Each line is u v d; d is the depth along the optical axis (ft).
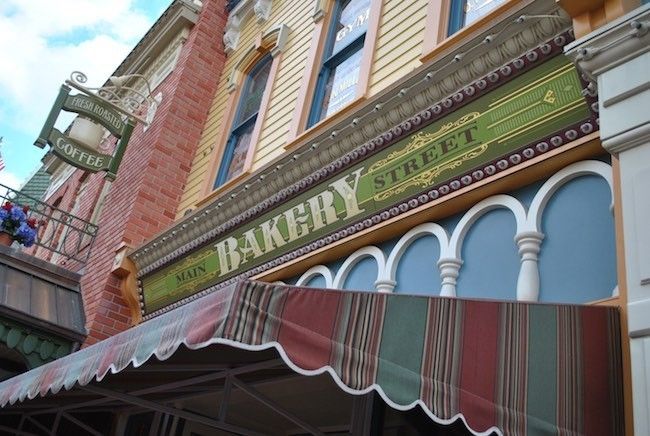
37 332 24.32
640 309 8.86
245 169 25.13
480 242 13.98
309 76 24.09
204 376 14.16
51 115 28.96
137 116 31.68
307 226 18.84
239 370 13.23
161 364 14.08
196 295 24.14
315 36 25.31
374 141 16.31
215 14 34.94
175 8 35.68
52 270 28.17
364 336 8.59
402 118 15.53
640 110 9.78
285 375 15.87
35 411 22.85
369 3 23.68
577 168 12.32
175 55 35.37
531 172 13.06
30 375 15.42
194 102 32.30
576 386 8.95
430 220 15.46
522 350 8.98
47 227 44.96
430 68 14.62
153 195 29.37
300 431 22.03
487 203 13.97
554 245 12.35
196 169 30.45
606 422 8.82
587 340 9.30
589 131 11.91
